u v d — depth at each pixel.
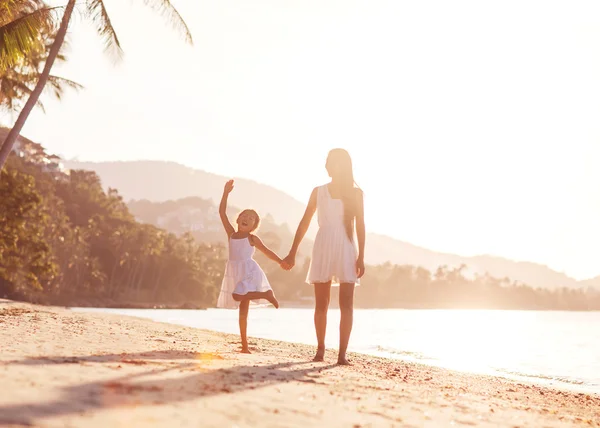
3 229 41.28
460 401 4.65
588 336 47.28
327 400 3.79
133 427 2.54
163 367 4.37
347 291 6.37
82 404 2.82
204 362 4.98
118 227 135.00
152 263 132.25
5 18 16.23
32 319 10.48
